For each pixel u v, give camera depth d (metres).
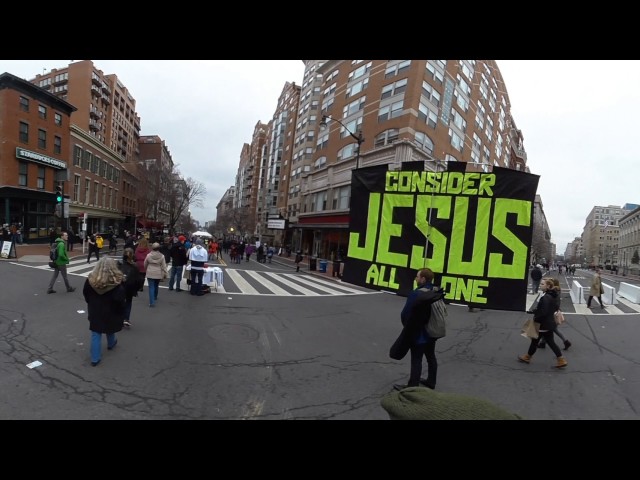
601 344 7.41
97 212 42.28
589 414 4.01
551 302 5.70
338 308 10.17
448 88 29.59
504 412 1.64
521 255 4.72
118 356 5.07
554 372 5.49
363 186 5.54
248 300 10.38
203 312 8.27
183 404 3.80
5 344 5.22
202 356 5.32
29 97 28.78
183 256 10.94
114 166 47.62
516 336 7.88
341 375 4.92
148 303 8.83
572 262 151.50
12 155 27.25
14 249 17.11
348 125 31.98
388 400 1.75
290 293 12.58
